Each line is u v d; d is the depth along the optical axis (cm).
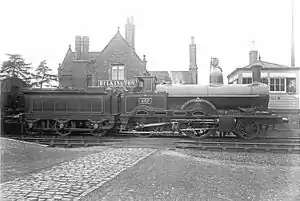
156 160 992
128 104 1786
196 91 1773
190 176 790
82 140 1545
